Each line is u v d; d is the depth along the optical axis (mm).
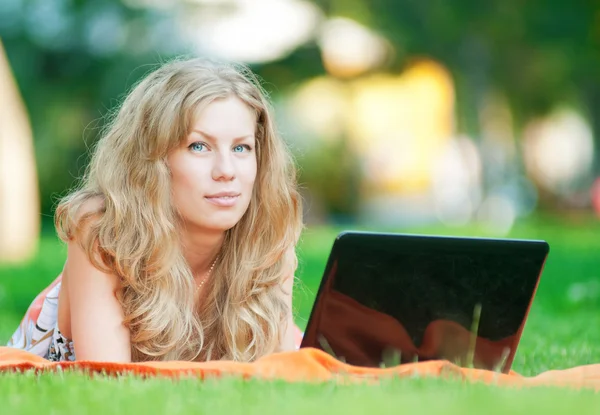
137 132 5031
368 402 3389
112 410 3352
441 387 3818
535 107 36406
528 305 4660
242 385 3805
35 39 32750
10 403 3570
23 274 15227
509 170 36938
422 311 4551
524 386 4078
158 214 4984
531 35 32375
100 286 4984
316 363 4266
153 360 5059
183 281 5094
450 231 25234
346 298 4488
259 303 5305
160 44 32688
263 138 5297
